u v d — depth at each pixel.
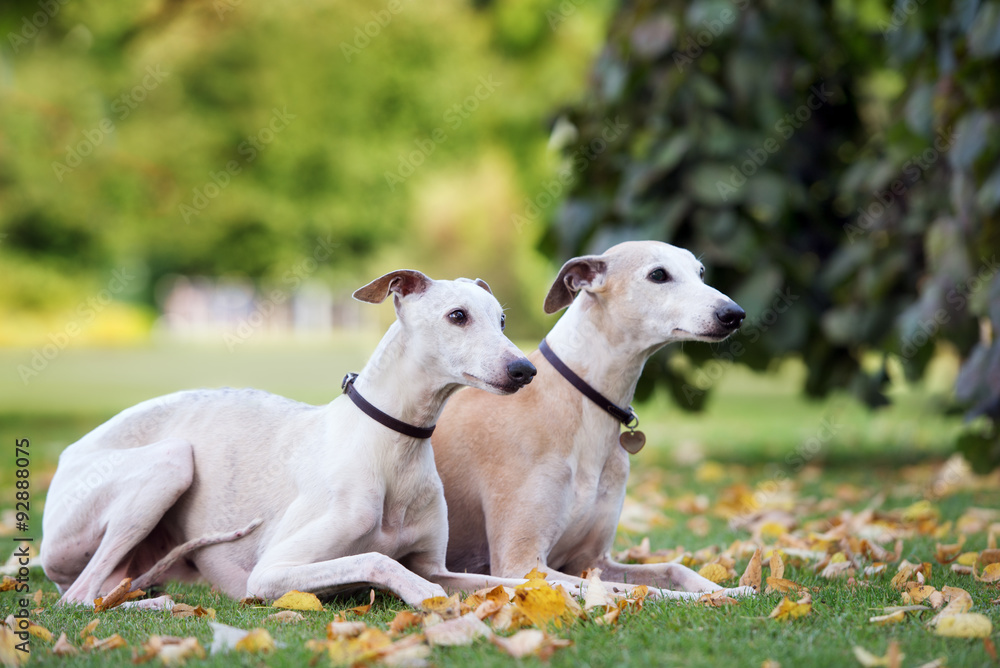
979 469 5.61
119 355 25.91
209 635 2.73
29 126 11.94
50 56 12.11
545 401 3.60
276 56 13.13
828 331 6.83
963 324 5.93
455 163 14.72
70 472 3.43
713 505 5.96
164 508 3.30
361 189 14.09
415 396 3.23
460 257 24.19
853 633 2.63
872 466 7.58
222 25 12.88
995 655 2.43
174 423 3.56
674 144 6.73
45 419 11.07
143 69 12.71
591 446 3.60
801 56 6.99
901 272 6.60
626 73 7.01
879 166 6.54
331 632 2.63
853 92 7.57
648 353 3.66
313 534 3.12
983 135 5.29
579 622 2.77
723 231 6.70
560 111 7.61
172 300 35.62
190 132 12.98
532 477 3.50
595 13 12.54
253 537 3.33
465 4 13.41
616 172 7.10
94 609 3.06
